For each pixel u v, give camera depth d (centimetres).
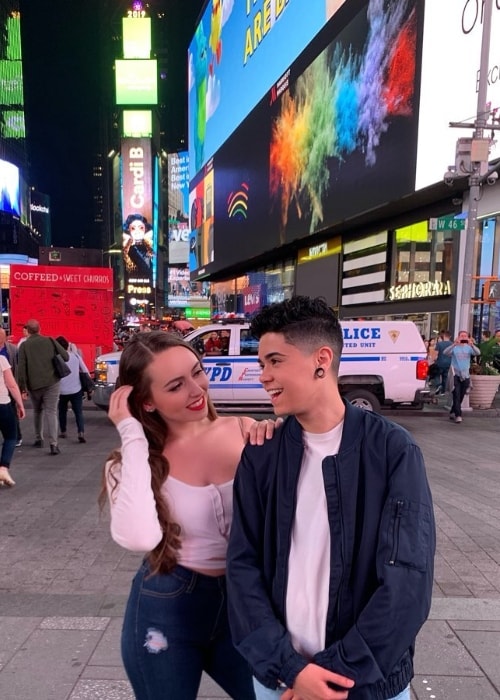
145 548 138
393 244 1831
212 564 148
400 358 941
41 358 716
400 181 1527
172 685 146
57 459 698
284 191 2506
